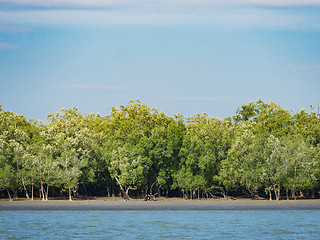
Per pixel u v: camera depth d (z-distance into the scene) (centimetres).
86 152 11844
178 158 12312
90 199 12144
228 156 11581
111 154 11762
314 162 11069
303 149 11269
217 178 11406
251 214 9131
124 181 11381
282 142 11512
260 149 11406
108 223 7756
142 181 11662
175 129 12138
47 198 12094
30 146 11744
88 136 12225
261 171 11038
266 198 12100
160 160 11719
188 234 6619
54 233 6688
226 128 12225
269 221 8000
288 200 11600
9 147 11525
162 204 10788
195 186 11625
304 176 11088
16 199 11806
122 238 6300
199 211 9700
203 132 11881
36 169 11244
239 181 11469
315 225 7494
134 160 11412
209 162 11481
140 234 6625
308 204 10644
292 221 7988
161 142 11625
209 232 6794
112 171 11800
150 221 8031
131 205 10625
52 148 11656
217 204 10762
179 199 12138
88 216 8794
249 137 11625
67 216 8800
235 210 9838
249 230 6969
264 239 6234
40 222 7862
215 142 11831
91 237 6369
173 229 7081
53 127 12269
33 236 6431
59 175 11225
